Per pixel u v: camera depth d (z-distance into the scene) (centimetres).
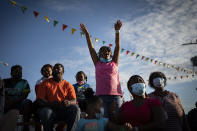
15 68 473
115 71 450
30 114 422
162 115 296
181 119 380
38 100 398
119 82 456
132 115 307
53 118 390
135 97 325
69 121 391
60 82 437
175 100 392
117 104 426
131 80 338
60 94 423
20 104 425
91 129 297
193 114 457
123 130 290
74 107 395
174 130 366
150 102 309
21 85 465
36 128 429
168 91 409
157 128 292
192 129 451
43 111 372
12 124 288
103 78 437
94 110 317
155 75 407
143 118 300
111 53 474
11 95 450
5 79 472
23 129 425
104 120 309
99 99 325
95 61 472
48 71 501
